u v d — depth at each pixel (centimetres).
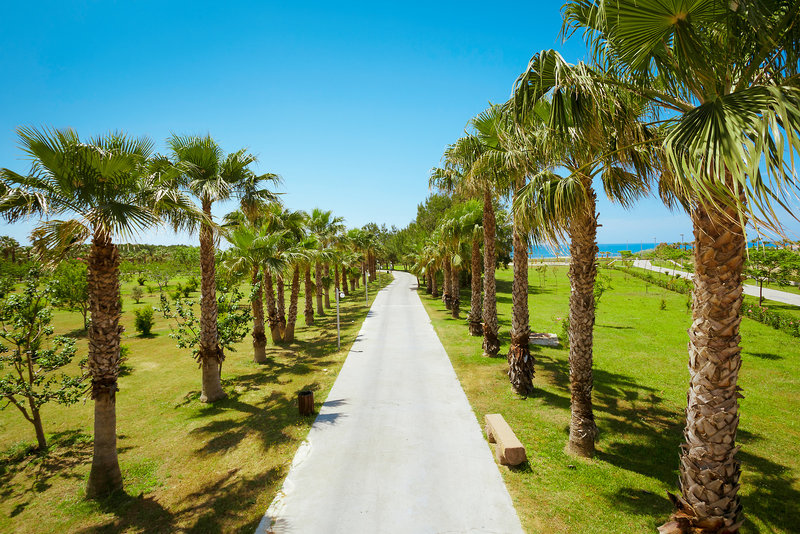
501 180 987
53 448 862
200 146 1061
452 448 750
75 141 609
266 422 916
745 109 292
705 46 354
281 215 1895
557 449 741
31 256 616
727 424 397
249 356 1599
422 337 1806
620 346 1616
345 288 4012
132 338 2111
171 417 996
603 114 440
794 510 571
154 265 5103
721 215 378
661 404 991
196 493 650
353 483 642
